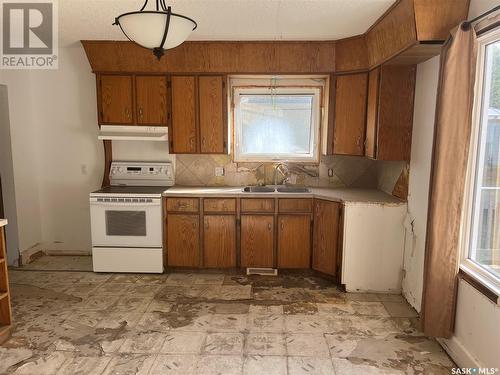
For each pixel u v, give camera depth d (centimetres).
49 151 425
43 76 412
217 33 332
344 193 377
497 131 226
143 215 372
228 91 390
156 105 386
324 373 227
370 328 279
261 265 381
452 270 235
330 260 358
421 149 299
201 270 390
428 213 241
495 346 199
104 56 373
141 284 357
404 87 317
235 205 375
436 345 257
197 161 425
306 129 420
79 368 230
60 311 303
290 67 373
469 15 230
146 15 179
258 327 280
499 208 227
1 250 259
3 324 265
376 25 297
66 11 277
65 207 433
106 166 418
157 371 228
